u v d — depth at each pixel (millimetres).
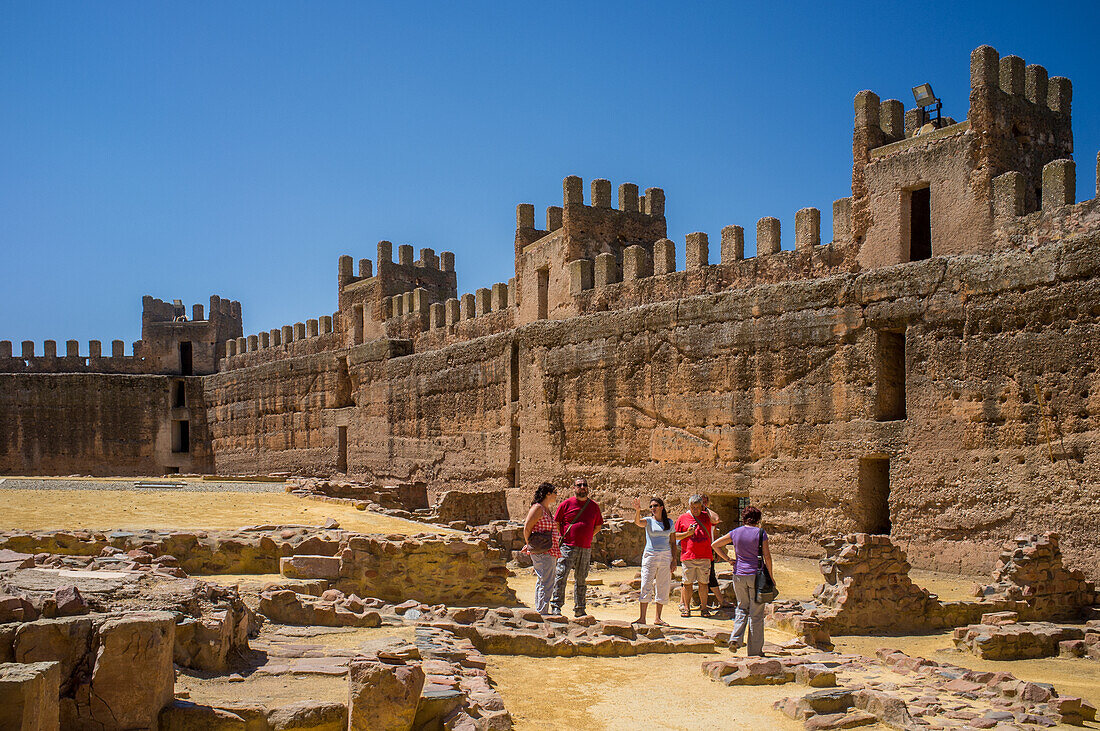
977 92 23453
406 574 16766
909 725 9922
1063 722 10703
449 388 40219
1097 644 14961
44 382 61250
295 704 8898
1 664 7488
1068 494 19984
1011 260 21281
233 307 69250
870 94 25859
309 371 52000
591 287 33781
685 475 28359
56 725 7535
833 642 15703
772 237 27422
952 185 23781
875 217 25359
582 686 11641
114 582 10758
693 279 29391
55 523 19875
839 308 24578
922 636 16438
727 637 14609
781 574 23234
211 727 8500
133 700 8250
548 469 33719
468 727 8789
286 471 53438
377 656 9867
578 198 35250
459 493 35312
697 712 10570
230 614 10750
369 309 50250
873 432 23594
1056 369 20359
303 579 16281
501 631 13695
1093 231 20094
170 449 61688
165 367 67062
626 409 30594
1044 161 24453
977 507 21516
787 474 25516
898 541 22953
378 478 45594
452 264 53344
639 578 20500
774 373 25969
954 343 22203
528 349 35031
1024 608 17266
